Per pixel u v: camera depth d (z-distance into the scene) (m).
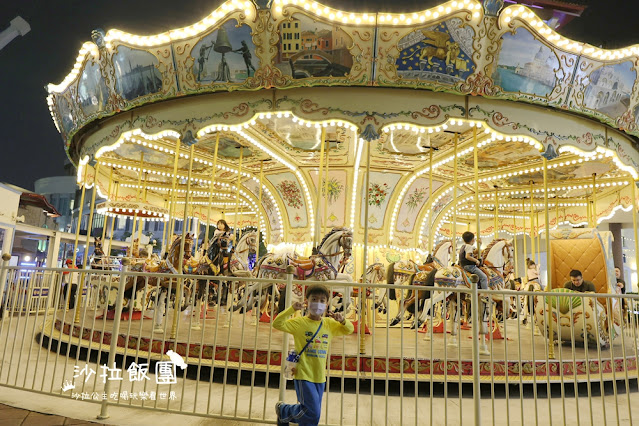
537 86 6.73
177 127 7.51
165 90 7.09
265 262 7.98
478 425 3.77
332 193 10.95
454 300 7.25
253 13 6.28
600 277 9.55
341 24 6.27
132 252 11.70
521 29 6.31
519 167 10.84
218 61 6.68
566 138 7.57
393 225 11.09
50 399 4.60
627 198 12.95
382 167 10.84
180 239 7.75
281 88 6.74
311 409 3.29
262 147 9.59
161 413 4.28
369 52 6.38
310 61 6.48
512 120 7.19
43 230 15.69
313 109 6.92
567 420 4.59
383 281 10.44
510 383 5.50
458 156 10.09
